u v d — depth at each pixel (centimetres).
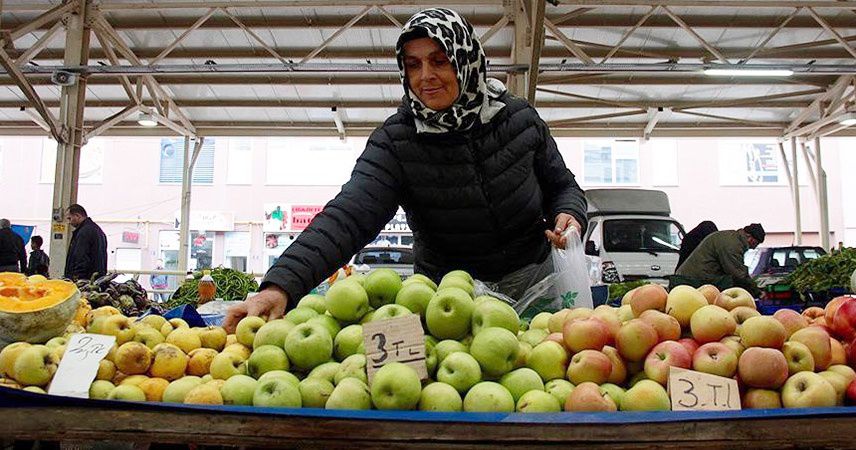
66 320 169
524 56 809
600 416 104
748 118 1195
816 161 1186
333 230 181
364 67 865
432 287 158
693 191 1880
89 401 108
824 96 1069
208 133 1205
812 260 596
